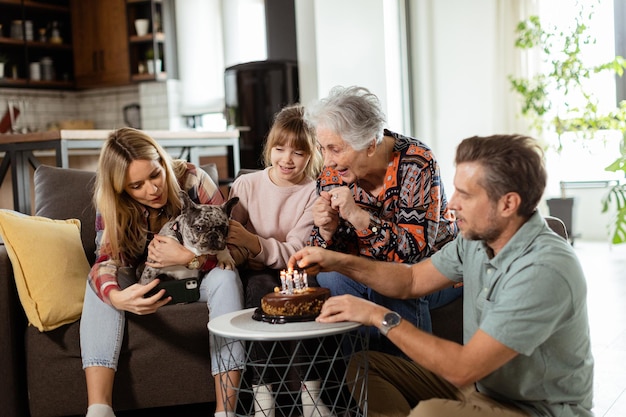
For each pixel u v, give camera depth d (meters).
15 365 2.40
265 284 2.40
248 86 6.06
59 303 2.37
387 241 2.28
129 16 7.15
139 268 2.42
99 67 7.33
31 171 4.22
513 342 1.54
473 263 1.79
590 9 6.57
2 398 2.38
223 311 2.28
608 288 4.69
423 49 6.99
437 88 6.98
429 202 2.29
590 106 6.27
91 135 3.77
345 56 6.19
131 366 2.40
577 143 6.71
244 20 6.83
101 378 2.28
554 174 6.97
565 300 1.55
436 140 7.03
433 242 2.30
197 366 2.44
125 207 2.36
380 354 2.00
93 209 2.80
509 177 1.55
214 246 2.24
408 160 2.31
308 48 6.09
